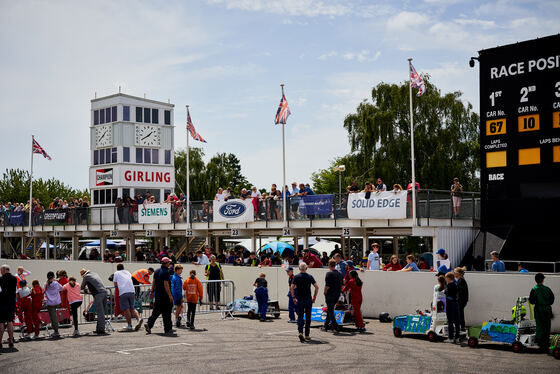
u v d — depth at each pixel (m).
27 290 15.75
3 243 54.09
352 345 13.97
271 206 28.64
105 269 28.48
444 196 24.34
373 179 41.16
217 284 20.69
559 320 14.86
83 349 13.88
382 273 18.45
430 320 14.71
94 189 53.97
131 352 13.37
